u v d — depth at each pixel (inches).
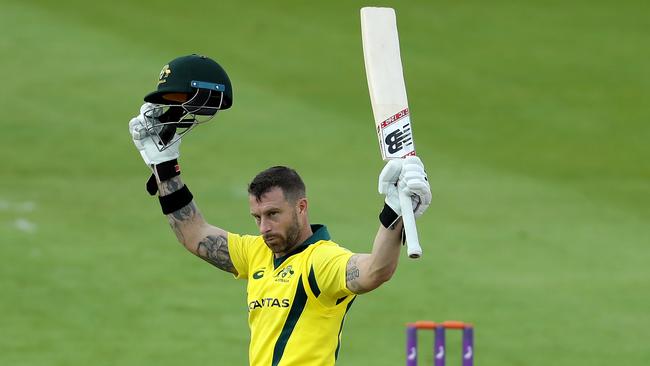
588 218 2522.1
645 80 3587.6
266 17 4040.4
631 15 4178.2
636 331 1818.4
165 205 872.3
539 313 1898.4
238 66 3590.1
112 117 3115.2
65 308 1867.6
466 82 3543.3
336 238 2258.9
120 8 4060.0
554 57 3769.7
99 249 2182.6
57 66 3472.0
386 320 1851.6
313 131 3100.4
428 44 3865.7
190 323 1820.9
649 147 3090.6
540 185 2768.2
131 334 1761.8
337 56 3720.5
